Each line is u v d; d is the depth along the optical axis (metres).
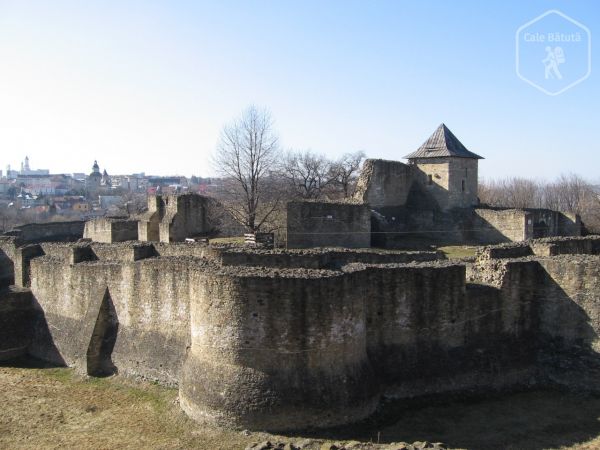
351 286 23.52
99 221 51.66
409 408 25.25
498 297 28.23
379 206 49.75
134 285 30.03
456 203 51.84
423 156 52.41
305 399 22.36
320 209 41.12
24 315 35.94
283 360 22.56
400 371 26.14
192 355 24.88
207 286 23.52
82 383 29.77
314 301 22.58
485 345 27.94
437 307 26.95
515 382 27.86
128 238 51.47
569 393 27.08
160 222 49.06
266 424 22.30
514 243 34.31
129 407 26.31
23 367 33.00
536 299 29.06
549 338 28.70
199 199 51.25
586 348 27.31
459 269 27.28
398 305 26.39
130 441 22.80
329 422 22.58
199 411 23.50
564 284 28.08
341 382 23.00
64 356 32.91
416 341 26.70
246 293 22.69
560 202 99.06
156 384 28.55
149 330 29.47
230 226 53.47
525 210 48.12
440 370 26.66
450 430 23.31
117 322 31.09
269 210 49.72
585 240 35.97
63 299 33.94
